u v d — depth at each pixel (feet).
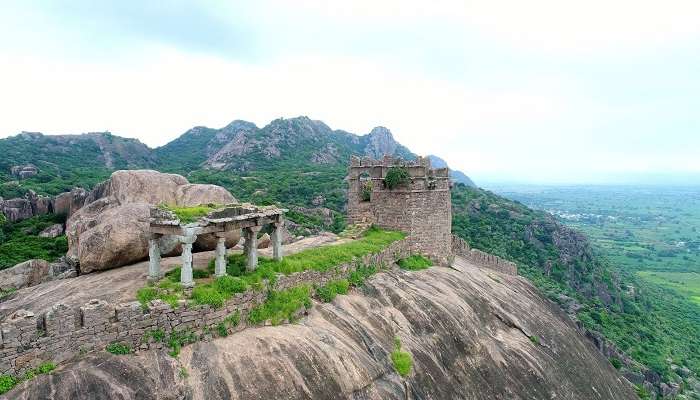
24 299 69.87
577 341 127.13
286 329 67.67
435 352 81.87
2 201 180.24
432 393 72.95
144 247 82.79
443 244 131.23
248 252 75.87
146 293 60.49
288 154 559.79
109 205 98.78
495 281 136.05
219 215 68.64
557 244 307.37
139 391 48.44
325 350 64.69
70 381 46.03
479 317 100.89
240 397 52.39
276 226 81.71
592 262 309.83
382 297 89.66
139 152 519.60
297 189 372.99
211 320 61.72
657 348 212.84
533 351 99.66
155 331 56.08
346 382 62.13
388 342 76.48
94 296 62.23
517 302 122.52
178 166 527.81
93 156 462.19
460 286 110.83
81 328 50.52
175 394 50.31
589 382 108.47
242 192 357.20
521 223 323.57
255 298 68.95
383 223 129.08
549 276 270.26
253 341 61.46
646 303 302.25
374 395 64.34
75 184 276.82
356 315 80.18
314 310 77.05
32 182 268.21
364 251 100.32
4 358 45.09
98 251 79.25
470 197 373.81
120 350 52.85
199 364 55.21
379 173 131.23
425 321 86.43
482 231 303.68
